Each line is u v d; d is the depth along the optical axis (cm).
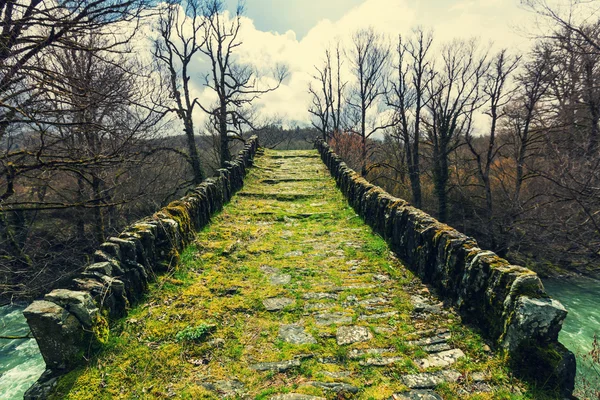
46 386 324
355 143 2897
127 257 478
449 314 461
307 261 677
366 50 2500
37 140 1053
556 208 1419
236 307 494
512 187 2012
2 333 1030
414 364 370
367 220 901
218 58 2080
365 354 390
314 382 347
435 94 2016
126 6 534
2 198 610
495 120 1853
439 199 2106
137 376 347
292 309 493
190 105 1909
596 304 1295
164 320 443
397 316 470
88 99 652
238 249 721
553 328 335
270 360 385
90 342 360
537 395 318
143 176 1538
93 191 1115
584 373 777
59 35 510
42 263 1207
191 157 1888
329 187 1337
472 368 357
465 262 462
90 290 387
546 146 1462
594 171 1047
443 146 2072
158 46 1812
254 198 1180
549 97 1549
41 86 533
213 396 329
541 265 1686
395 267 634
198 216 786
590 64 1236
